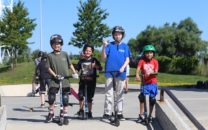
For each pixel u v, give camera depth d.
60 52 10.00
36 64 16.14
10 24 52.16
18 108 14.52
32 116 11.93
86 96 10.58
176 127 8.09
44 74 14.41
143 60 10.01
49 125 9.77
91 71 10.62
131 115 12.12
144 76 9.98
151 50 9.87
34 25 53.50
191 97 19.30
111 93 10.20
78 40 53.44
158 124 9.98
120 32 10.09
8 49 53.31
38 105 15.62
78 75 10.09
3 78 45.91
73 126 9.71
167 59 56.16
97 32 53.25
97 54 39.16
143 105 10.08
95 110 13.58
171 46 79.75
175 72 54.62
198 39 79.44
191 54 79.75
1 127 8.64
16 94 27.00
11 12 52.56
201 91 24.11
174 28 83.69
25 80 42.81
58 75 9.83
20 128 9.54
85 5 53.41
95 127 9.64
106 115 10.25
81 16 53.06
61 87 9.84
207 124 11.05
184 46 79.12
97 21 53.19
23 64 53.66
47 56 9.96
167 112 9.30
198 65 52.31
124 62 10.09
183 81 42.16
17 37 52.12
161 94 10.34
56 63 9.89
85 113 10.56
